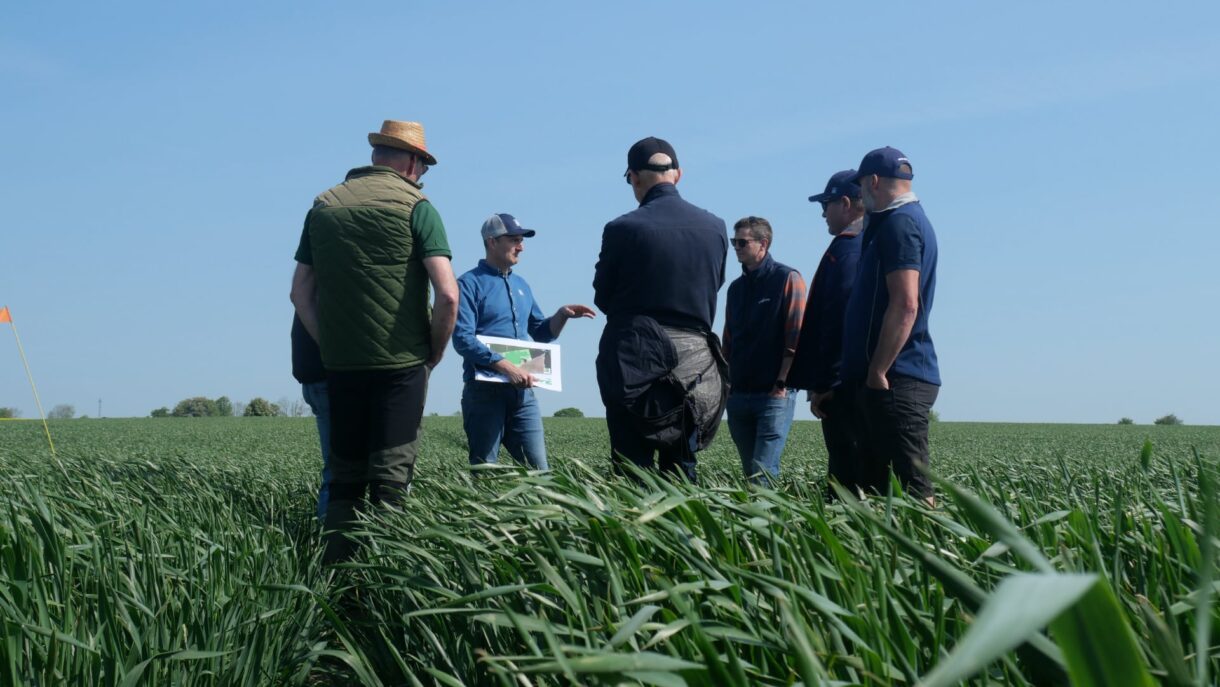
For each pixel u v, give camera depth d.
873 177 5.46
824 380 6.71
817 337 6.79
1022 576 0.62
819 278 6.84
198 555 4.18
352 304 5.20
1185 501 3.15
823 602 1.93
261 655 3.17
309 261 5.53
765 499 3.29
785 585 1.97
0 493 5.44
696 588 2.20
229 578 3.80
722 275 6.04
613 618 2.49
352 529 5.08
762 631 2.10
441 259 5.32
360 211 5.19
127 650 2.87
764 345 7.43
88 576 3.36
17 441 24.72
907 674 1.71
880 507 3.62
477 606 2.95
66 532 4.05
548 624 2.13
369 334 5.19
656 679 1.49
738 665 1.46
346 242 5.18
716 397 5.84
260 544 4.96
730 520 2.96
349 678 3.60
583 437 24.06
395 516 4.55
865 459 5.61
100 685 2.68
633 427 5.66
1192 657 1.79
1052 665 1.15
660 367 5.60
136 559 3.70
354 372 5.23
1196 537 2.57
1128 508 3.30
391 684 3.37
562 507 3.25
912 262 5.27
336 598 3.92
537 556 2.49
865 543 2.85
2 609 2.79
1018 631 0.56
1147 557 2.63
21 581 2.93
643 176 6.01
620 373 5.61
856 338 5.57
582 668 1.38
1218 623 1.89
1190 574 2.32
